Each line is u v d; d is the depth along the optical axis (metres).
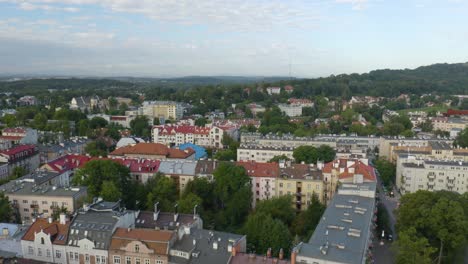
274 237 148.38
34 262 124.75
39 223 145.00
